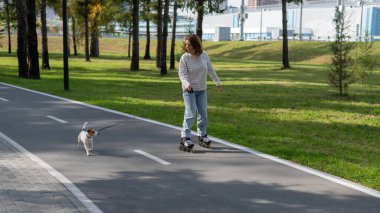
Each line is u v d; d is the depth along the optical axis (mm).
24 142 10430
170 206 6383
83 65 48281
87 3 56062
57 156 9156
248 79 33125
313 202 6582
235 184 7418
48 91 22000
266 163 8758
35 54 30125
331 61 23891
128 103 18094
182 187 7250
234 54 80188
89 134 9242
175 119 13930
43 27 40000
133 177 7773
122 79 31625
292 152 9625
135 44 41344
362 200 6668
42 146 10047
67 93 21328
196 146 10188
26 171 8008
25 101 18094
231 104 18672
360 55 26734
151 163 8711
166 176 7852
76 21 68375
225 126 12930
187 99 9680
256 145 10406
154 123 13234
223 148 10039
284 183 7480
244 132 12031
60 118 13992
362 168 8414
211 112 16125
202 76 9656
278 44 79250
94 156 9211
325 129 13172
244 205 6441
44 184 7270
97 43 71438
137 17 41250
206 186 7305
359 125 13922
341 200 6668
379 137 12078
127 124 13016
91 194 6844
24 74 31234
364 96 22219
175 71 40688
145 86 26766
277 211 6219
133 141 10680
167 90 24562
